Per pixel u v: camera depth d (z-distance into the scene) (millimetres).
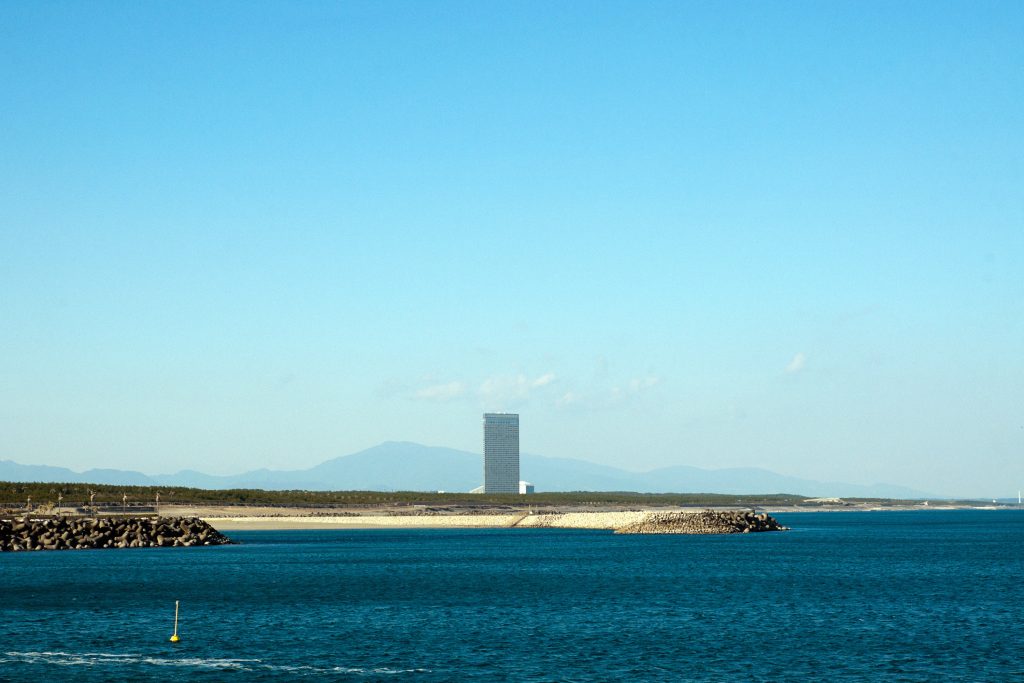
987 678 157250
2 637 196750
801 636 196000
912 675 159250
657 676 159250
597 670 163875
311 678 159125
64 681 157125
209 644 188625
